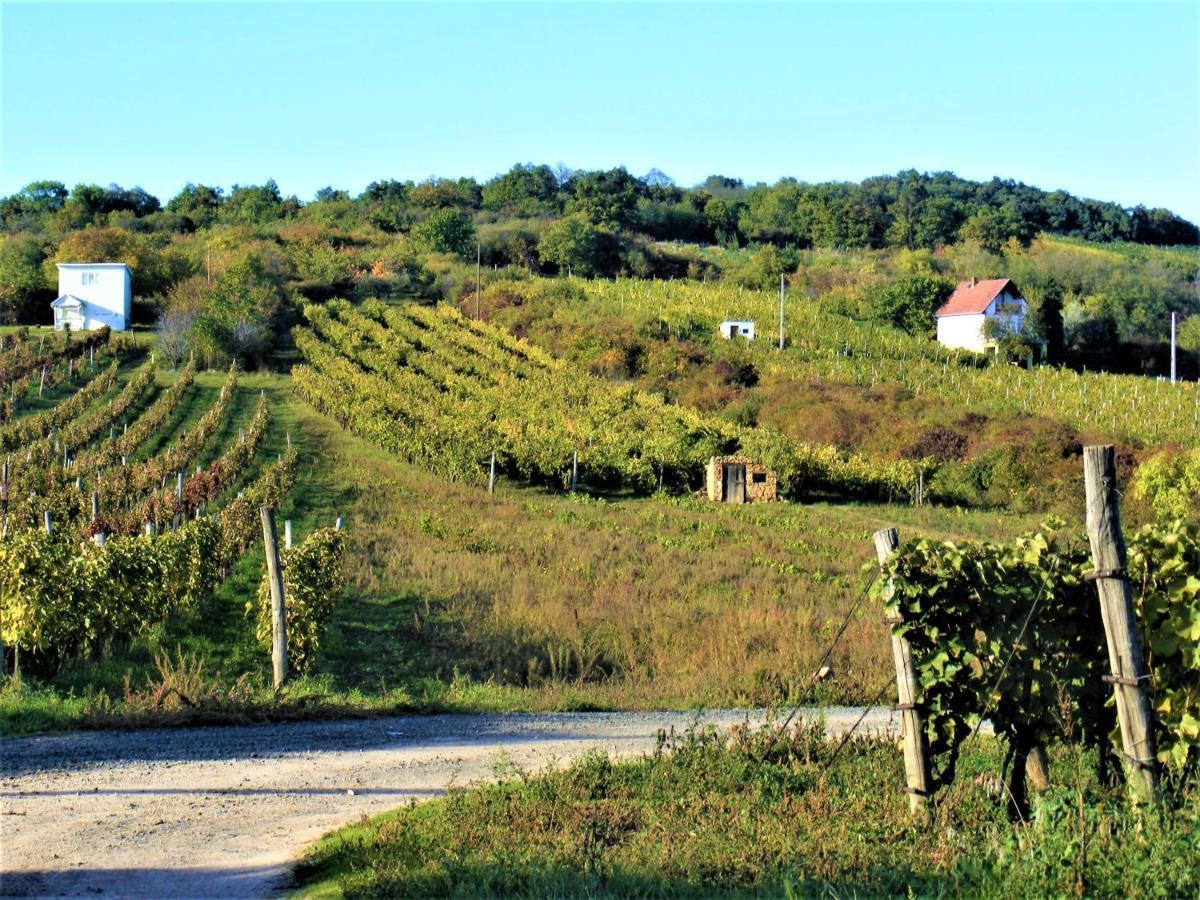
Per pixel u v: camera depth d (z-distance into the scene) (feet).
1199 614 25.71
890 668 56.13
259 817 29.81
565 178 555.69
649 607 72.79
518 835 26.58
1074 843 21.21
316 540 67.56
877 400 189.16
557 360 223.71
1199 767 25.96
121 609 54.19
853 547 108.99
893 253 425.69
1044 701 26.61
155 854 26.35
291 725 42.93
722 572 90.02
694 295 293.02
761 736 35.06
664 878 22.75
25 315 278.67
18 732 38.52
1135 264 388.78
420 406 171.94
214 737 39.75
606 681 55.77
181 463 130.41
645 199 500.74
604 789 31.45
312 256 330.54
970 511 139.95
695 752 33.94
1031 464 143.95
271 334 243.81
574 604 73.56
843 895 21.18
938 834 24.88
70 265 264.11
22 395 180.65
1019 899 20.07
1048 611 26.61
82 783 32.42
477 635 64.13
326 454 152.87
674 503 136.26
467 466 138.72
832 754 33.81
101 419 156.97
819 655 58.29
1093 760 29.86
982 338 260.01
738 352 227.81
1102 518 24.48
